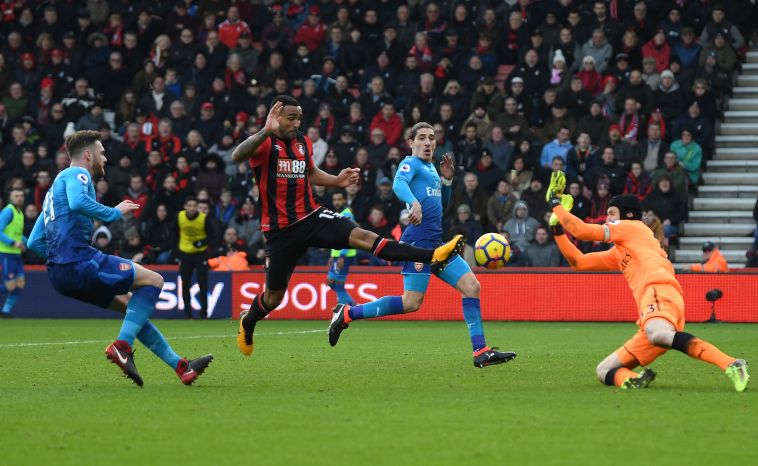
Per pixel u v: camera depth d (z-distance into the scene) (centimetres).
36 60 8775
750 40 8425
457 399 2661
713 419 2330
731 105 8006
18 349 4328
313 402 2609
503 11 8388
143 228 7338
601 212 6806
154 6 8981
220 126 7888
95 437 2131
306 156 3016
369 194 7069
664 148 7169
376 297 6575
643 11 7931
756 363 3719
